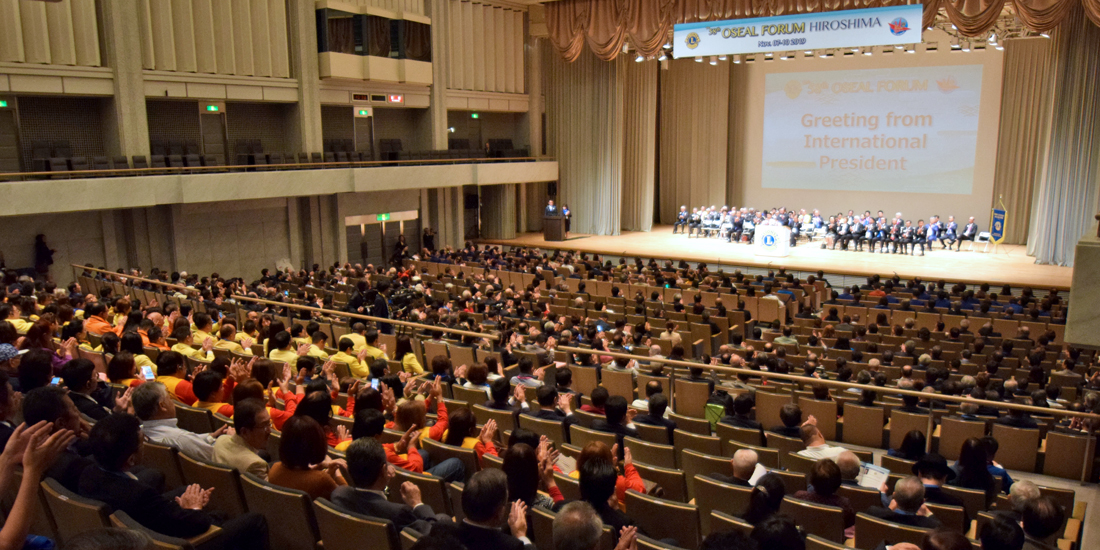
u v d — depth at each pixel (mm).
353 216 23734
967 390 8414
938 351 10742
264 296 14133
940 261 22203
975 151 25094
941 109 25406
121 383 6039
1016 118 24391
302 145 21719
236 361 6492
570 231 29984
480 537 3195
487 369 8125
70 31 16766
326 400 4957
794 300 16109
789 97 28312
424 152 24234
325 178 20781
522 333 12164
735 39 21828
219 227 20547
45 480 3453
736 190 30172
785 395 8547
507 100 28000
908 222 24094
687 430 7516
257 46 20516
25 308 9734
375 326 10727
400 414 5676
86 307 9742
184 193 17797
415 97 24688
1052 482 7504
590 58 28281
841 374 9047
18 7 15977
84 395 4957
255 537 3758
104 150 18359
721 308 13938
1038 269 20797
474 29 26359
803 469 6055
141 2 17953
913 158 26078
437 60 24906
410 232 26188
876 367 9898
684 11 23109
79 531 3295
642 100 29719
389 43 22984
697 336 13062
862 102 26781
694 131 30625
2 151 16938
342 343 8836
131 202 16906
